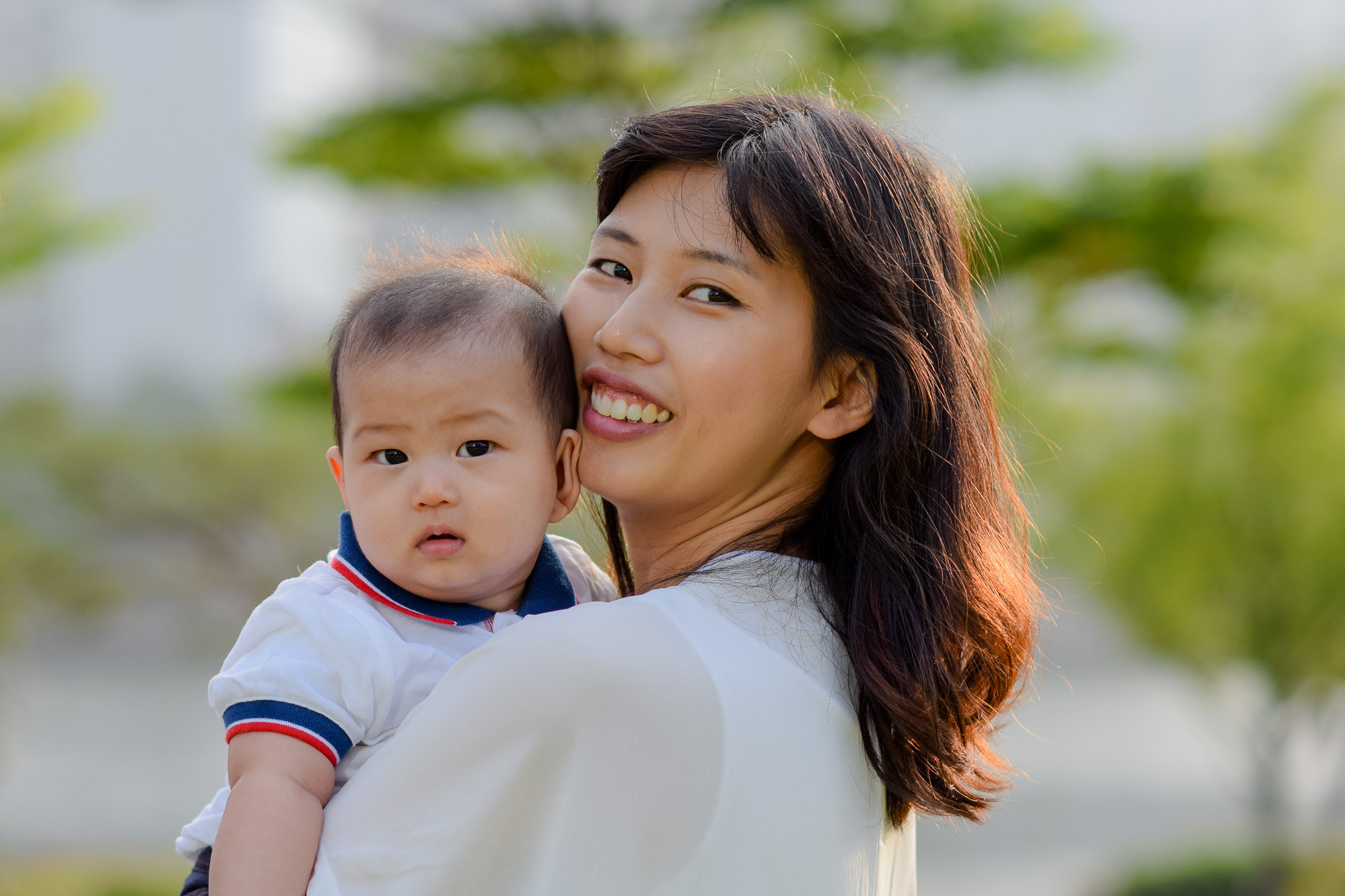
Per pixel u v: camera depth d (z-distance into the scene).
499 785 1.19
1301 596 8.91
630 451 1.46
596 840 1.18
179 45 22.12
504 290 1.54
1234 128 8.30
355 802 1.26
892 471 1.42
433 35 7.53
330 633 1.37
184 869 10.25
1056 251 7.35
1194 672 9.74
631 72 7.15
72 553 12.70
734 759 1.20
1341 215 8.09
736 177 1.38
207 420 13.66
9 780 14.19
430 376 1.45
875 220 1.43
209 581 13.20
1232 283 7.78
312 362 8.29
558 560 1.62
